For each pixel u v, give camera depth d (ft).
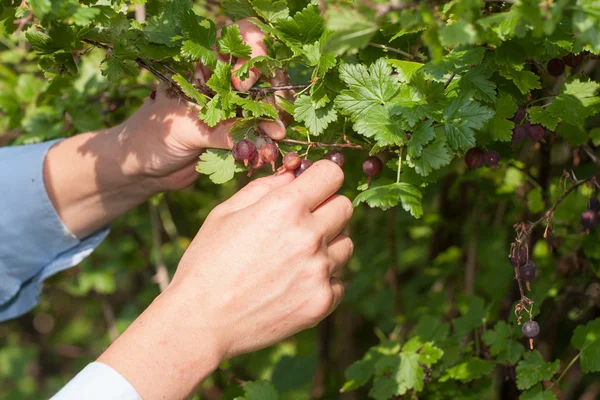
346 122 2.34
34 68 3.39
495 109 2.22
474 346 2.90
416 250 4.70
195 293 2.13
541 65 2.27
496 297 3.13
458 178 3.19
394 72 2.29
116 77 2.28
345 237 2.27
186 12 2.23
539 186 2.90
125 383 2.08
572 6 1.89
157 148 2.54
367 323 5.08
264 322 2.16
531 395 2.54
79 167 2.71
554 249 2.97
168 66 2.31
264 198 2.17
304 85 2.29
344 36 1.88
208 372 2.13
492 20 1.89
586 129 2.66
